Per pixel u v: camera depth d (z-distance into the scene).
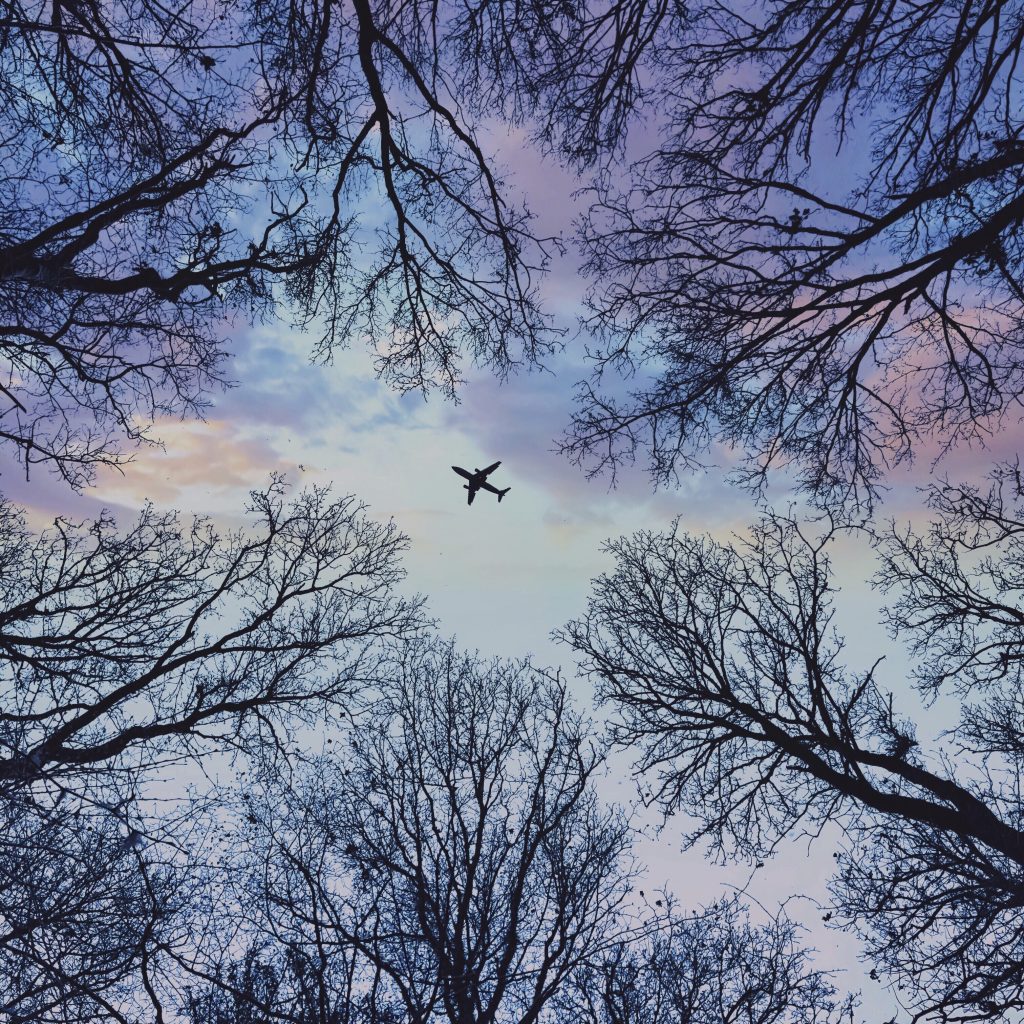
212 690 10.59
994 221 6.77
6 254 7.41
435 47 8.00
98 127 8.32
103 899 7.56
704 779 11.87
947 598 10.95
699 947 10.73
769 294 8.06
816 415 8.71
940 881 9.82
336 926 8.92
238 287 9.07
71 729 8.65
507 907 11.30
